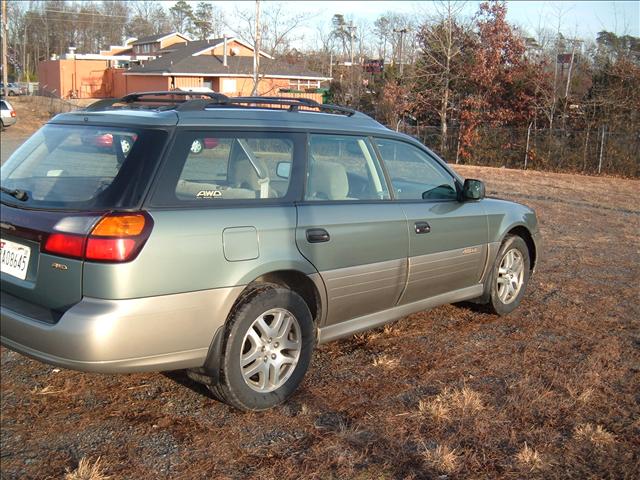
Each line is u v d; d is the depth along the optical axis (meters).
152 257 3.32
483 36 25.41
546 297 6.50
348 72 39.75
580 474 3.29
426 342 5.12
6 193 3.84
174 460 3.38
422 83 26.88
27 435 3.65
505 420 3.83
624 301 6.42
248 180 3.89
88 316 3.23
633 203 14.37
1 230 3.69
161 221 3.38
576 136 22.70
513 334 5.36
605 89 23.59
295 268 3.92
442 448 3.46
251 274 3.69
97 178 3.55
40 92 61.84
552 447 3.54
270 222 3.82
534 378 4.45
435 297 5.12
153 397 4.10
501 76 25.23
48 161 3.86
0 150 21.73
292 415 3.87
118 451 3.48
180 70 41.31
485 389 4.26
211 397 4.09
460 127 25.17
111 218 3.28
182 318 3.44
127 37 84.31
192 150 3.65
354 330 4.49
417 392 4.20
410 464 3.35
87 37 84.62
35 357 3.43
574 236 9.96
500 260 5.69
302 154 4.18
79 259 3.29
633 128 22.41
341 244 4.21
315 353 4.84
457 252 5.16
